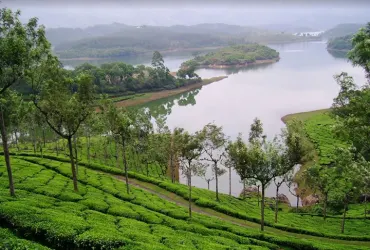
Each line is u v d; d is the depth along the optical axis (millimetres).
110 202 45406
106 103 52094
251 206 65938
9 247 24547
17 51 31641
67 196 43562
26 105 61625
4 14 32000
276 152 44219
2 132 36344
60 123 46062
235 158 47375
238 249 33469
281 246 41469
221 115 150000
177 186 65875
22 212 30531
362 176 42781
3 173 51031
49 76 41438
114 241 28125
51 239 27781
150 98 193000
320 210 67250
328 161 85562
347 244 45562
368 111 32281
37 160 68250
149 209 48031
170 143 75188
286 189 83250
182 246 31312
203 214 52594
